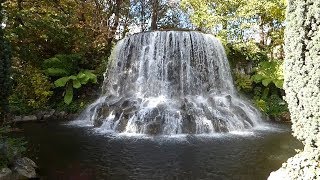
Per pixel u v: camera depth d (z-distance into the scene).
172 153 8.25
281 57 19.03
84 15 19.39
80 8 18.78
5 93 7.45
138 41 16.94
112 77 17.36
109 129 11.98
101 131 11.56
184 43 16.30
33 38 16.36
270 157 7.76
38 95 15.15
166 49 16.17
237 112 13.08
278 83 16.20
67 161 7.52
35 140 9.80
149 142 9.63
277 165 7.11
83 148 8.79
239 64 18.06
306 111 5.45
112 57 17.72
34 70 15.81
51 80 16.98
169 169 6.91
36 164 7.25
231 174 6.55
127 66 16.92
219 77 16.80
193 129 11.24
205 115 12.01
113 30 21.05
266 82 16.42
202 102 13.52
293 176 5.45
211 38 17.02
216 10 19.33
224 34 18.30
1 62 7.25
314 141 5.49
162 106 12.32
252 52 17.69
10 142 7.14
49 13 14.90
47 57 18.27
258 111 14.75
